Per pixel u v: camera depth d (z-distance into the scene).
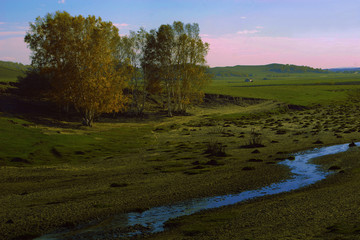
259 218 16.17
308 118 82.00
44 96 86.88
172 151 42.38
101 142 49.44
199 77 87.56
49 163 35.47
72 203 20.66
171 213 18.38
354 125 65.94
